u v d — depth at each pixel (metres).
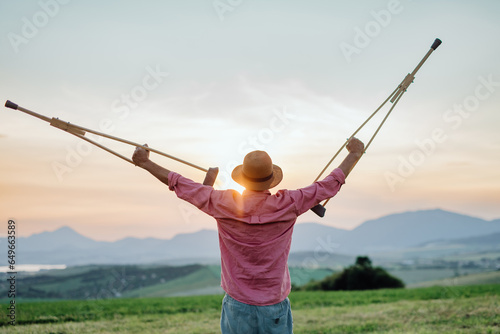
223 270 3.66
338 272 48.50
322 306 17.89
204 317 14.41
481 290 20.61
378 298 20.69
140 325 12.48
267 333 3.51
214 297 22.53
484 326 10.56
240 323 3.49
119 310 16.19
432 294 20.66
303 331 11.11
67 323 12.61
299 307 17.52
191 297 22.69
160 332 11.23
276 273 3.54
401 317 12.88
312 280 51.34
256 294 3.50
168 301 20.19
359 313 14.29
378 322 12.16
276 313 3.51
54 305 17.39
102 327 11.94
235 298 3.52
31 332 10.66
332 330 11.12
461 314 12.48
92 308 16.44
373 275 45.09
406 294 21.89
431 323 11.58
